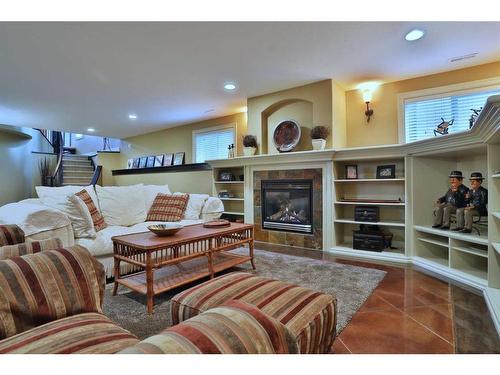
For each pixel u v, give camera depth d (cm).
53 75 341
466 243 279
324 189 378
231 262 285
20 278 110
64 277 119
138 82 370
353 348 157
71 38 257
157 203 399
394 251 347
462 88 334
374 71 343
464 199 293
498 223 230
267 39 266
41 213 234
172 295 237
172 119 572
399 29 251
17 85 371
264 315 74
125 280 233
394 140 376
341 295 231
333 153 362
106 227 327
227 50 287
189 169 577
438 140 274
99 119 561
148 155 703
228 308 76
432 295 231
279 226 421
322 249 380
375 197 385
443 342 163
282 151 424
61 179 779
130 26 240
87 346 91
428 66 329
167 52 288
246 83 382
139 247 209
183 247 269
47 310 110
